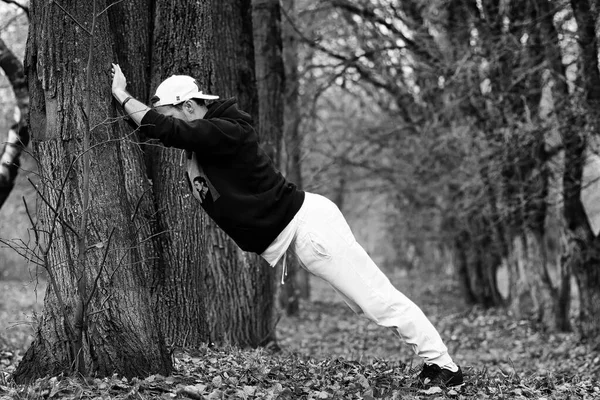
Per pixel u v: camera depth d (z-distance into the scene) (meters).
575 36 10.64
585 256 11.42
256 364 5.42
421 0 13.34
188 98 4.55
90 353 4.57
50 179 4.69
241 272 8.18
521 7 12.30
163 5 5.71
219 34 8.06
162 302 5.86
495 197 15.23
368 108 19.08
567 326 14.16
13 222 16.59
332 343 13.75
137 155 5.33
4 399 4.19
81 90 4.70
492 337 14.13
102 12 4.45
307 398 4.57
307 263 4.57
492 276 19.73
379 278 4.63
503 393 5.13
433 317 18.66
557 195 12.85
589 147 11.31
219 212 4.50
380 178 19.94
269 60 10.02
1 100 14.95
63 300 4.62
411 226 22.05
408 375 5.32
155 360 4.75
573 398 5.23
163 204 5.78
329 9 15.61
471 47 13.00
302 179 16.25
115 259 4.68
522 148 12.89
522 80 12.73
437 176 17.89
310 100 16.52
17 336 11.38
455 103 13.33
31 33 4.80
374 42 15.18
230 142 4.36
